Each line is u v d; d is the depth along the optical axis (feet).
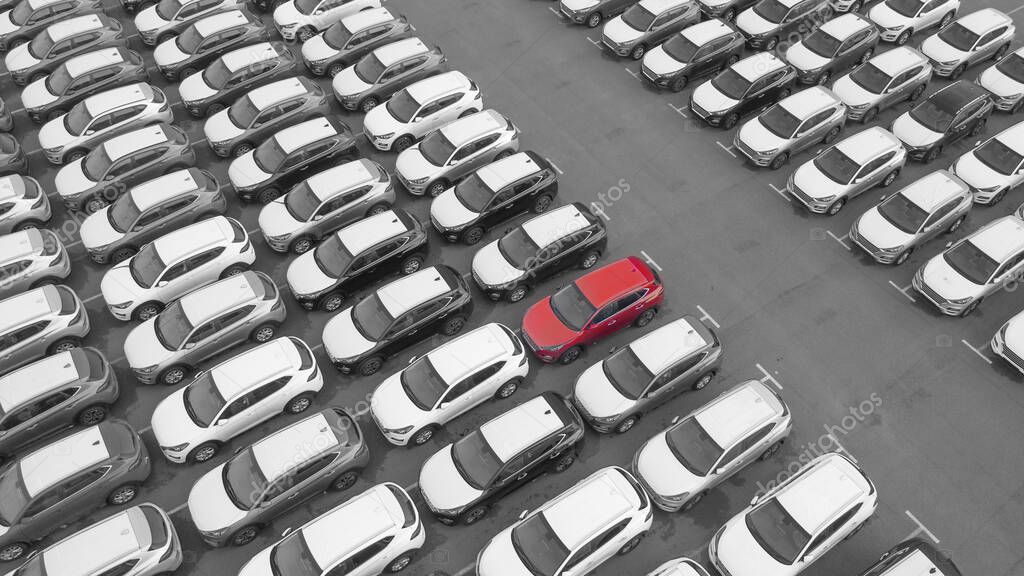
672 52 101.45
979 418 70.38
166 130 88.48
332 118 90.33
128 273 75.82
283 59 99.66
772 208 88.48
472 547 62.23
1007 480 66.28
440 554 61.77
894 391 72.23
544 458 63.10
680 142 96.27
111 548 56.08
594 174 92.22
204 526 59.57
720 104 95.04
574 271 81.66
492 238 85.05
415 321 71.87
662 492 62.18
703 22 103.50
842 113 93.15
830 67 101.30
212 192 83.15
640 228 86.33
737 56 104.88
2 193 82.07
